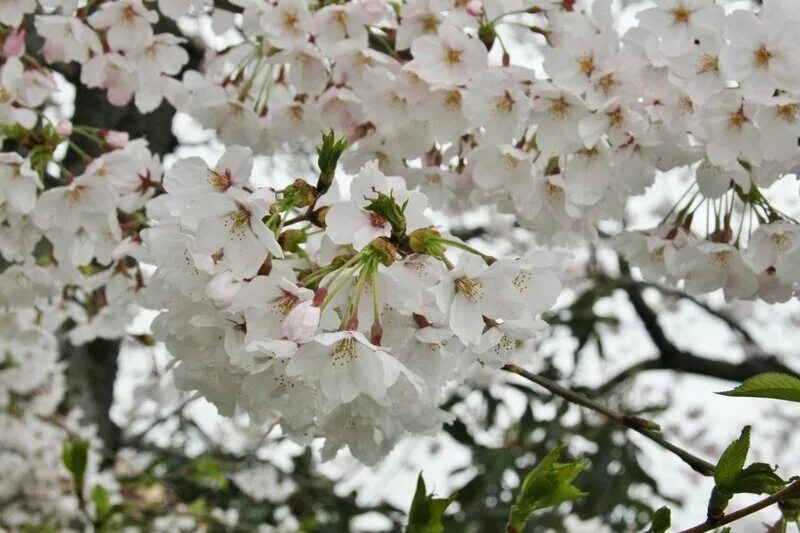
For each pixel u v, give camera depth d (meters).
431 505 0.48
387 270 0.45
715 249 0.62
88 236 0.67
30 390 1.16
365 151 0.68
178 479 1.41
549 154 0.61
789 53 0.54
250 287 0.45
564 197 0.63
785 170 0.59
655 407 1.30
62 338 1.17
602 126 0.60
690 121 0.58
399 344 0.46
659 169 0.62
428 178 0.69
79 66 1.15
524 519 0.46
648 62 0.59
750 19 0.54
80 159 1.12
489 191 0.66
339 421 0.50
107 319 0.81
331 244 0.47
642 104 0.60
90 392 1.36
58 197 0.65
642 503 1.26
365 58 0.65
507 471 1.30
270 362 0.45
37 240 0.66
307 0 0.66
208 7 0.79
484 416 1.37
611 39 0.58
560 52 0.59
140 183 0.67
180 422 1.46
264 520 1.39
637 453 1.28
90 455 1.15
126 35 0.69
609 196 0.64
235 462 1.44
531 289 0.45
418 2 0.63
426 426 0.49
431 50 0.62
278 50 0.67
